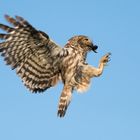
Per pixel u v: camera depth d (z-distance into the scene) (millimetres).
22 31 16078
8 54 16297
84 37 17406
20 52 16344
